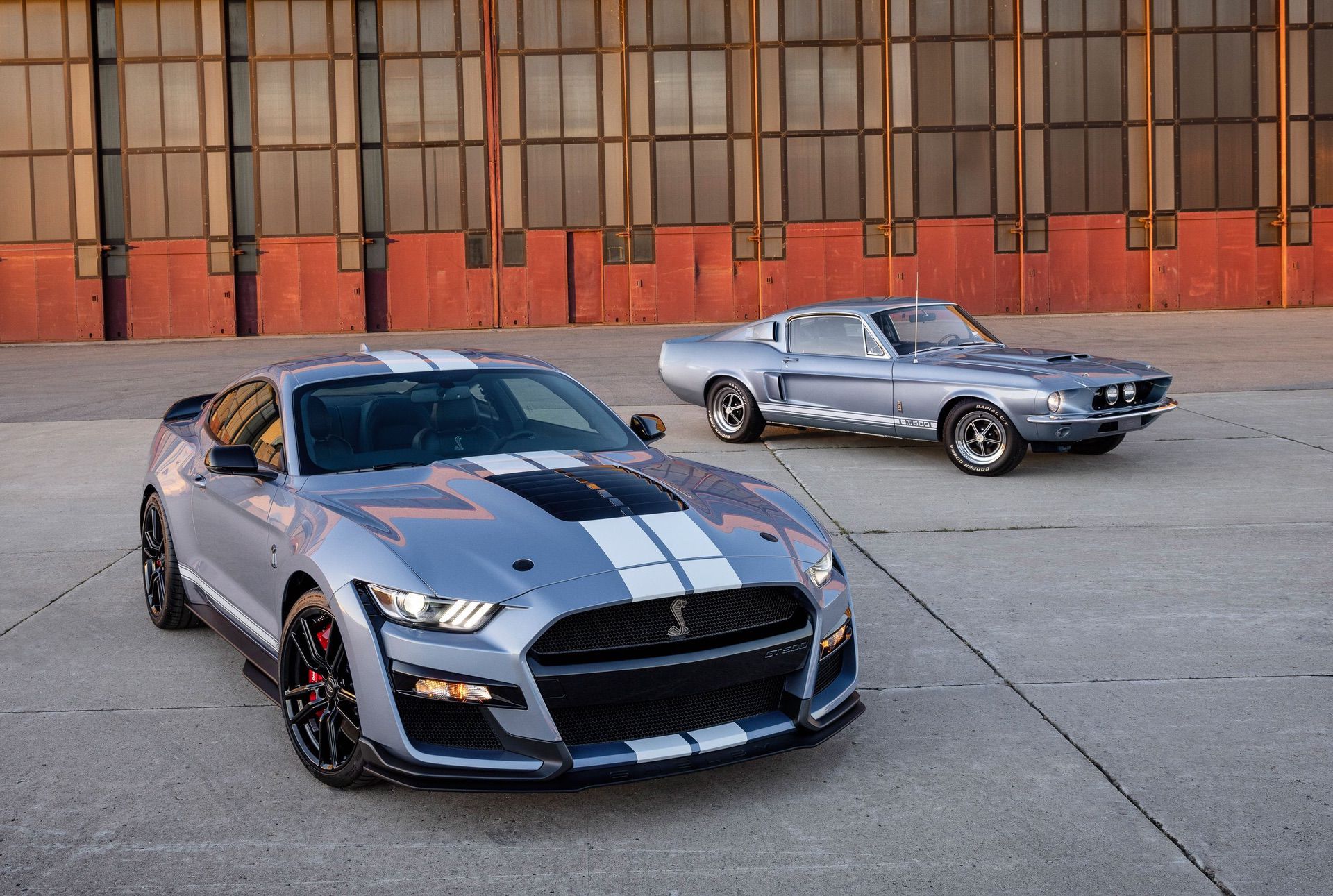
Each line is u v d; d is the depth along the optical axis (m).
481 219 29.58
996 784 3.58
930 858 3.12
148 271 29.27
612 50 29.36
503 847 3.23
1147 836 3.22
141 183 29.09
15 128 28.81
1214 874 3.00
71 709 4.33
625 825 3.36
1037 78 29.22
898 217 29.64
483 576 3.36
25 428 12.63
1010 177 29.47
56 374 19.62
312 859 3.16
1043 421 8.51
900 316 9.95
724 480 4.36
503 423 4.64
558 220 29.66
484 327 29.80
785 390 10.31
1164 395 9.14
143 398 15.44
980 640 5.01
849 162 29.61
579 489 3.92
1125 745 3.86
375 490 4.02
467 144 29.41
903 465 9.55
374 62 29.22
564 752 3.22
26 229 29.00
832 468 9.52
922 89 29.34
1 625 5.46
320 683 3.67
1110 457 9.70
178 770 3.76
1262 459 9.31
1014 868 3.05
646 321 29.97
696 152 29.62
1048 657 4.77
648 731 3.38
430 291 29.70
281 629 3.89
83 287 29.11
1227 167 29.22
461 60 29.23
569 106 29.45
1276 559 6.27
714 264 29.86
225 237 29.12
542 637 3.27
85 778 3.70
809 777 3.67
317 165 29.25
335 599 3.46
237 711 4.30
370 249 29.59
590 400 5.04
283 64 29.02
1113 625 5.19
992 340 10.05
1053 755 3.79
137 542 7.25
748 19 29.33
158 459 5.43
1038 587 5.85
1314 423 10.88
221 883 3.03
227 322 29.36
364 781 3.59
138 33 28.78
